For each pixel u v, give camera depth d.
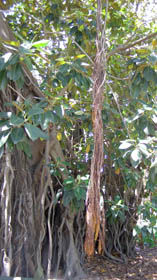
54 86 3.21
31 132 2.05
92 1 4.05
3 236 3.23
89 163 4.38
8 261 3.16
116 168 3.81
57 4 3.99
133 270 4.20
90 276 3.80
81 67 2.67
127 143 2.61
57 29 4.42
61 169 3.37
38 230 3.43
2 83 2.37
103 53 2.19
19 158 3.34
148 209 3.61
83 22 3.58
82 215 4.14
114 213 3.94
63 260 3.63
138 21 4.44
